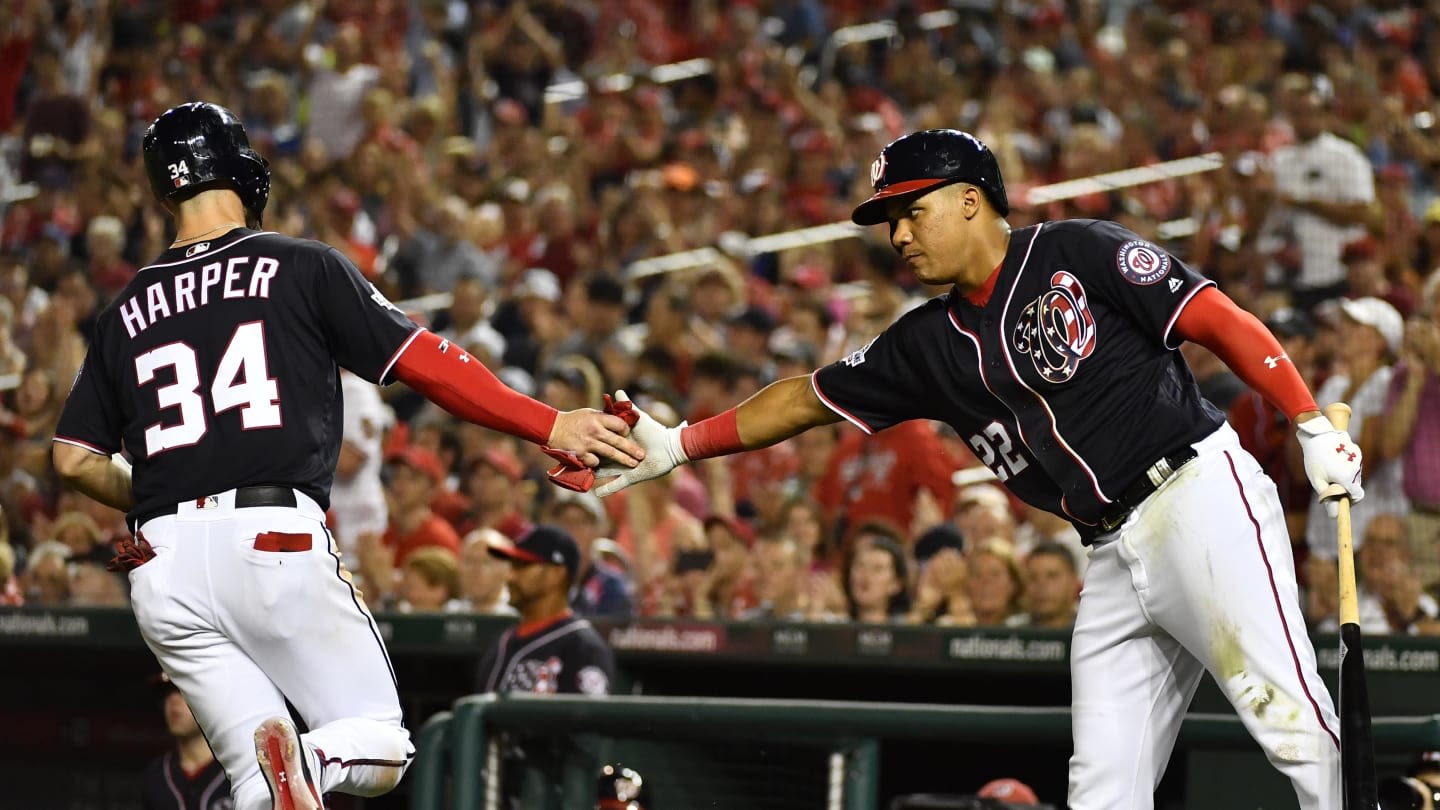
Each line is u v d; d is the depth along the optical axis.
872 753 16.33
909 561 27.58
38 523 34.00
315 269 14.12
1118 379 13.79
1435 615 22.86
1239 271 37.12
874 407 15.23
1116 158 45.59
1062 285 13.91
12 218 52.03
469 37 61.84
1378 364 25.88
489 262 45.44
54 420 38.78
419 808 17.92
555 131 55.59
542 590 23.06
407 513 30.27
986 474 30.53
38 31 57.19
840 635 22.33
